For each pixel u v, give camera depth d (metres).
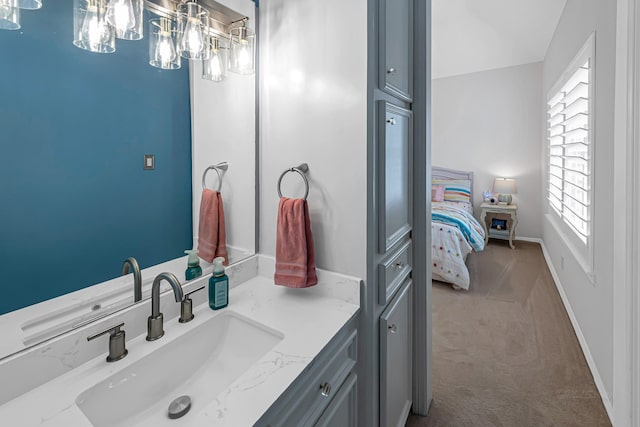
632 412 1.34
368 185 1.18
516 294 3.33
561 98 3.49
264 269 1.46
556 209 3.65
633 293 1.31
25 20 0.75
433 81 5.81
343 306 1.20
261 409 0.72
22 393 0.75
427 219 1.67
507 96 5.29
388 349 1.34
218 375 1.02
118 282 0.97
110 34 0.92
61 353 0.82
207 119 1.22
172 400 0.92
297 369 0.85
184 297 1.08
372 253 1.20
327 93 1.24
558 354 2.29
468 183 5.48
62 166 0.84
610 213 1.81
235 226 1.36
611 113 1.81
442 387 1.98
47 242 0.81
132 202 1.00
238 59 1.30
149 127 1.04
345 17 1.17
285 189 1.38
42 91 0.79
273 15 1.34
